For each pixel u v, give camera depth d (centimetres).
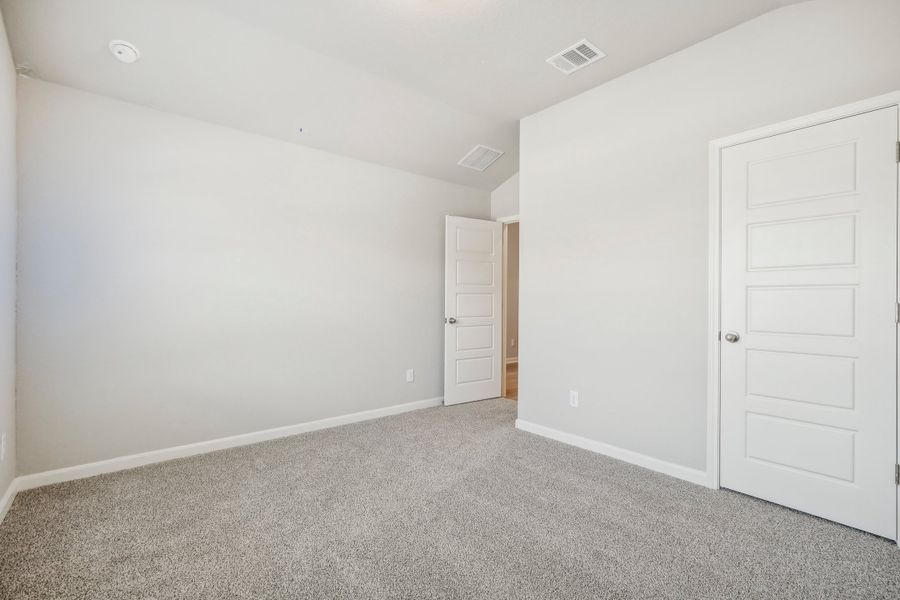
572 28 237
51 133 249
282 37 245
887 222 190
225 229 310
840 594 156
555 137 330
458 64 273
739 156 234
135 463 275
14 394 235
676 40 247
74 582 162
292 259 342
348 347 375
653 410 270
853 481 199
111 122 267
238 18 229
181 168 292
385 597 155
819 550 183
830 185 204
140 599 154
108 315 266
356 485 247
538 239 342
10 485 227
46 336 247
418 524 204
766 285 225
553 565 173
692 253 252
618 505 223
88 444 260
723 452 241
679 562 175
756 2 215
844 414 201
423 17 228
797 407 215
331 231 365
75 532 197
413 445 316
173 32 234
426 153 392
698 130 250
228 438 311
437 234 443
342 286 371
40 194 246
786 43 218
